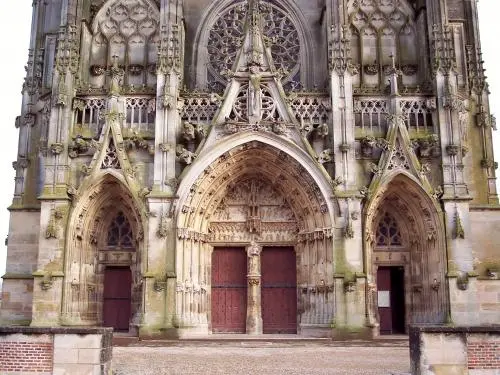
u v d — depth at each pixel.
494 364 19.84
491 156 43.47
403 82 45.88
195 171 40.69
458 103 42.75
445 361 19.92
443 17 43.53
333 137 41.41
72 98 42.56
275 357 28.23
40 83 45.28
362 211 40.69
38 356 20.19
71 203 40.59
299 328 41.69
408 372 22.64
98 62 46.62
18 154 43.66
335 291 38.81
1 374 20.02
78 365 20.14
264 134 41.41
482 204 42.62
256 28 43.53
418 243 42.28
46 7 47.53
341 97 41.97
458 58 45.44
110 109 42.09
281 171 42.62
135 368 24.12
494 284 41.41
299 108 43.00
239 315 43.31
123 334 40.69
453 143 41.53
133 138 41.81
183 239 40.19
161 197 40.09
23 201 42.84
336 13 43.34
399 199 42.84
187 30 48.03
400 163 41.53
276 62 47.69
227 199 44.31
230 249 44.34
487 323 40.19
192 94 43.16
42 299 38.84
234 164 42.53
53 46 46.00
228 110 42.12
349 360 27.03
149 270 39.19
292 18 48.44
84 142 41.88
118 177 40.88
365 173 41.97
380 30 47.00
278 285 43.72
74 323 39.38
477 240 42.19
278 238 43.81
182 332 38.47
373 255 42.66
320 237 40.81
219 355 29.14
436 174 41.97
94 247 42.53
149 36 47.16
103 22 47.38
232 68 43.00
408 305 42.34
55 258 39.44
